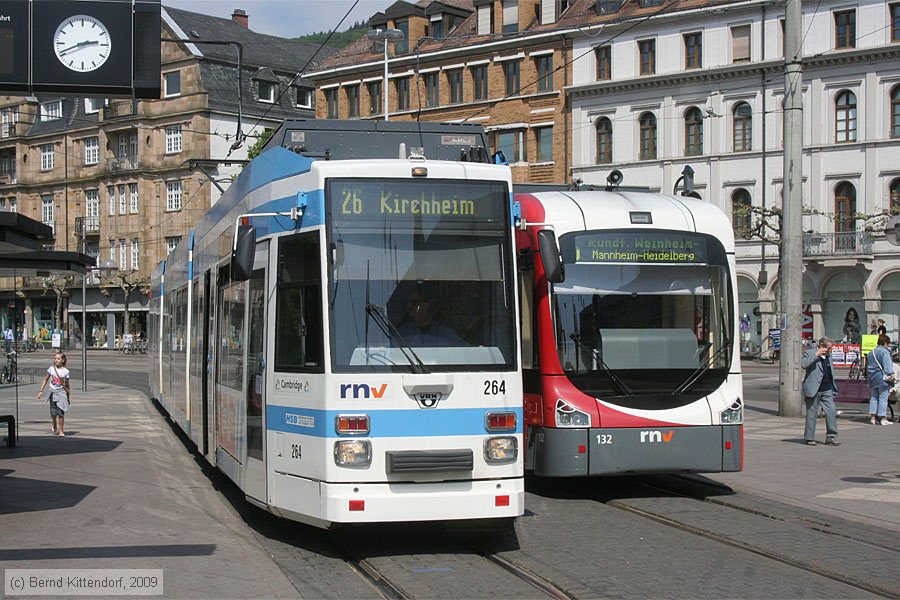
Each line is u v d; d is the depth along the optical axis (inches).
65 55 387.9
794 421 843.4
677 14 2006.6
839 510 449.1
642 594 305.7
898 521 425.4
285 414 369.1
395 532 405.4
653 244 495.8
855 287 1952.5
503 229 375.2
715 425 484.7
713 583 319.9
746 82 1959.9
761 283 1847.9
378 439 348.5
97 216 2994.6
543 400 479.5
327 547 380.8
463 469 353.4
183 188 2760.8
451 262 366.9
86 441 754.8
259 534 404.5
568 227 489.4
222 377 471.8
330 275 356.5
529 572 334.6
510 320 368.8
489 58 2244.1
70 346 3142.2
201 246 593.6
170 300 836.6
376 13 2431.1
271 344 380.5
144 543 369.4
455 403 355.6
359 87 2438.5
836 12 1904.5
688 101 2026.3
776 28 1924.2
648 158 2075.5
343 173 365.4
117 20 391.5
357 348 352.8
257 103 2815.0
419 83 2345.0
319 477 349.7
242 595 296.8
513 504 357.7
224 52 2787.9
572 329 479.5
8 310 3280.0
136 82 391.9
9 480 537.0
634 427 475.2
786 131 831.7
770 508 454.9
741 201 1995.6
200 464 631.8
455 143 455.5
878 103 1866.4
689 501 482.9
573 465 469.1
